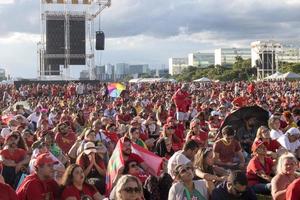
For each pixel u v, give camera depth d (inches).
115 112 1124.5
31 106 1453.0
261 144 458.6
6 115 1037.8
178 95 1040.2
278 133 575.2
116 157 419.2
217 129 717.9
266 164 457.4
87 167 445.4
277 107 1111.0
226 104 1246.9
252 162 455.8
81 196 334.6
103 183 435.2
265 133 511.5
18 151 475.2
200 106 1167.0
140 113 991.6
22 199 327.9
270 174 457.4
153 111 1103.6
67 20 2711.6
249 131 598.9
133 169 417.1
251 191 342.0
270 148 514.6
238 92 1980.8
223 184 343.9
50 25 2704.2
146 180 393.4
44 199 330.0
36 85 2429.9
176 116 1023.0
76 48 2743.6
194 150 439.5
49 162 335.3
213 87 2544.3
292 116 711.7
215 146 490.6
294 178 358.6
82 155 452.8
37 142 511.5
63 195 329.7
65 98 1808.6
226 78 6446.9
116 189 275.0
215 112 926.4
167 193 383.6
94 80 2620.6
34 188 328.5
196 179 391.2
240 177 332.5
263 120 601.9
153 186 387.9
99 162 457.4
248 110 600.1
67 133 626.2
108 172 422.9
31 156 482.0
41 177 335.0
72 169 333.7
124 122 942.4
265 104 1168.2
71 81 2618.1
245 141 595.8
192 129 624.1
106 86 1850.4
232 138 494.0
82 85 2310.5
